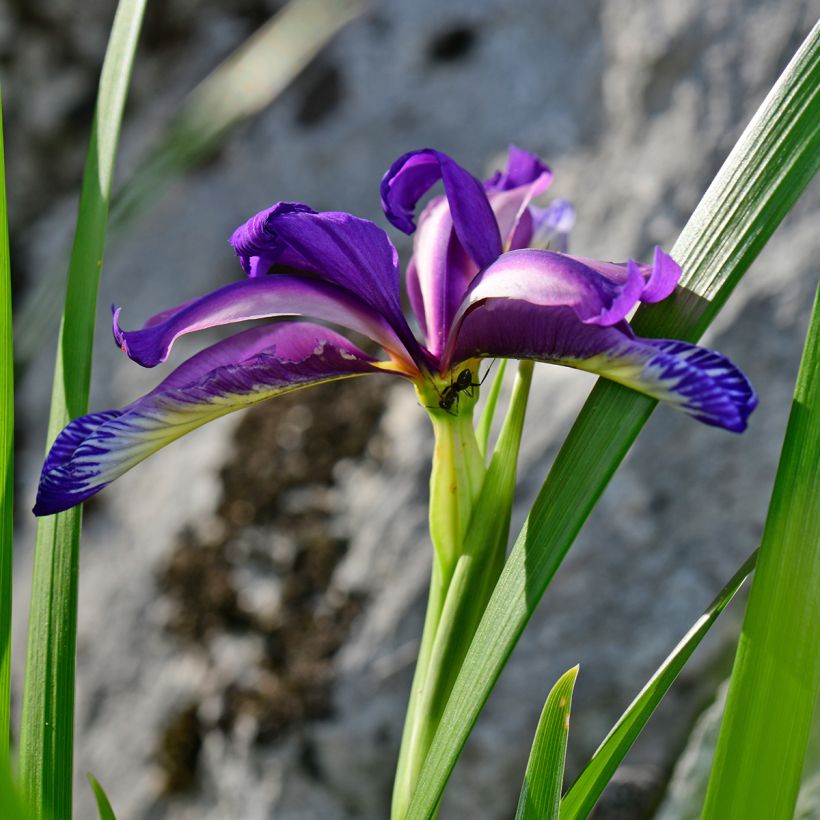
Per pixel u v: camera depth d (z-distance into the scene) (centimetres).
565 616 51
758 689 38
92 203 41
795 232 51
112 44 41
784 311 51
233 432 65
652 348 38
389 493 57
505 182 43
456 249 41
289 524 60
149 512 66
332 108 74
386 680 53
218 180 77
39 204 85
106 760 62
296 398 63
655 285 38
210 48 82
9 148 84
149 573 64
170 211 77
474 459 41
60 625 40
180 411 39
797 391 38
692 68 56
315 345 41
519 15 70
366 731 52
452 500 41
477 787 52
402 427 59
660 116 58
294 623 57
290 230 40
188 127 42
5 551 40
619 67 61
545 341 39
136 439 39
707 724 49
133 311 75
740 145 39
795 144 38
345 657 54
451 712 39
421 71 72
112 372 74
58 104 84
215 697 58
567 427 52
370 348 62
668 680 39
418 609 53
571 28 67
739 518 51
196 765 58
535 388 55
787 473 38
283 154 74
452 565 41
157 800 59
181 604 62
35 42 83
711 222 39
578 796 39
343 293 41
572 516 38
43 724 40
